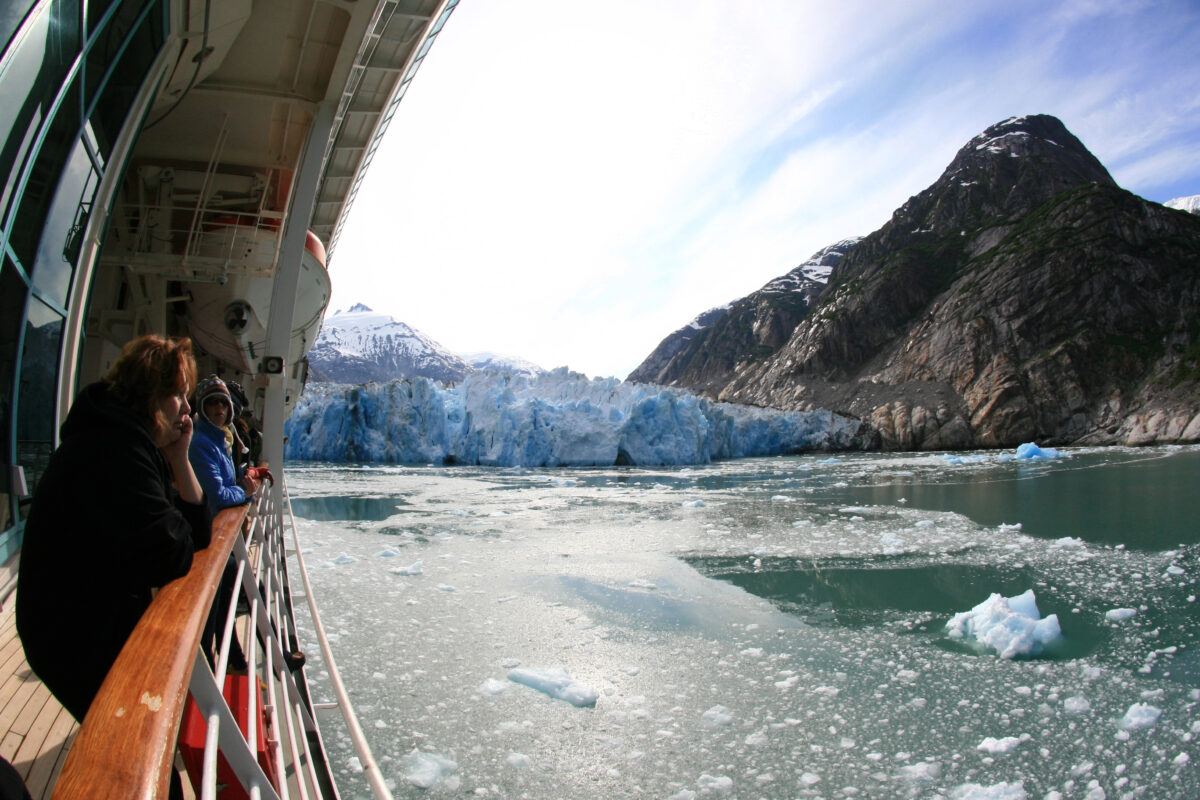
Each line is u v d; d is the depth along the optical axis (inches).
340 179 486.0
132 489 59.7
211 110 332.5
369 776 119.8
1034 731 206.5
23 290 135.6
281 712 135.3
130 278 321.1
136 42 181.6
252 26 290.0
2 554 129.5
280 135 363.3
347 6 271.7
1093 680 240.1
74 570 58.3
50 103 134.3
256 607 104.6
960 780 183.2
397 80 370.3
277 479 337.1
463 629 303.9
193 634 47.8
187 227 351.6
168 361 68.3
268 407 337.7
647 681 249.6
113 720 35.9
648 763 194.4
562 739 207.5
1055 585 359.9
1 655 115.3
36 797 82.8
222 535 80.0
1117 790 176.1
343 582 381.7
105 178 184.1
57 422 161.8
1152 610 311.6
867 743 203.3
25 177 129.1
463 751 200.7
